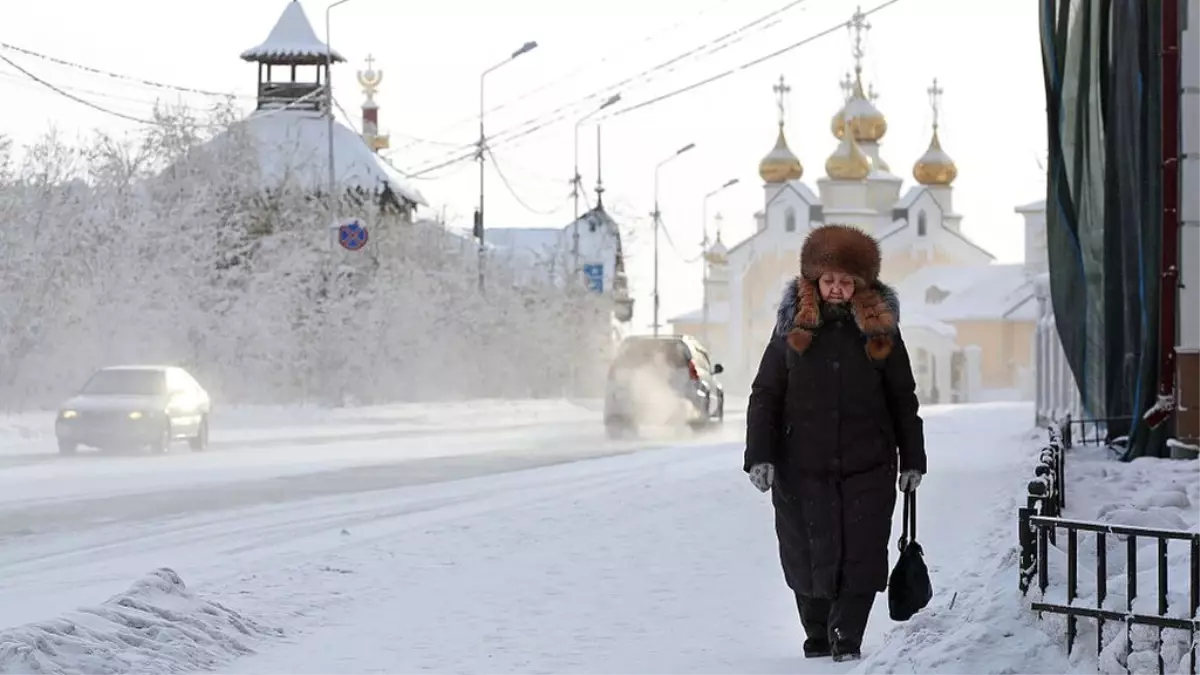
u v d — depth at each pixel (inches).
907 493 697.0
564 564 1008.9
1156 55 1649.9
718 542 1119.0
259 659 706.8
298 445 2578.7
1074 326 1792.6
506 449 2432.3
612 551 1072.2
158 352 3499.0
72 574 1032.8
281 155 4269.2
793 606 843.4
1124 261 1736.0
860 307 684.1
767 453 683.4
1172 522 846.5
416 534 1171.3
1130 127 1711.4
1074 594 568.1
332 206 3846.0
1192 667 529.7
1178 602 557.3
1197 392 1609.3
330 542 1186.0
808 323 682.2
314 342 3809.1
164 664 674.8
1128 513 846.5
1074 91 1790.1
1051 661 570.9
